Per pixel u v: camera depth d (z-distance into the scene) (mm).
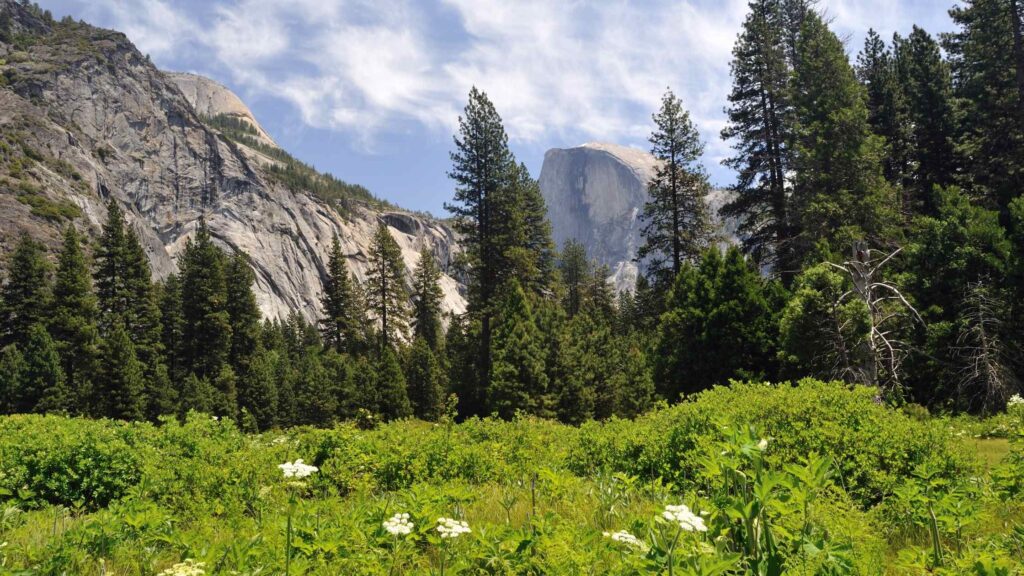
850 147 27594
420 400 54500
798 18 36219
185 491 7719
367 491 8008
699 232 36750
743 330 23422
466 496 5609
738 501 2820
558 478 6457
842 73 29047
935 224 23344
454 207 43719
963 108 35562
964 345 21344
